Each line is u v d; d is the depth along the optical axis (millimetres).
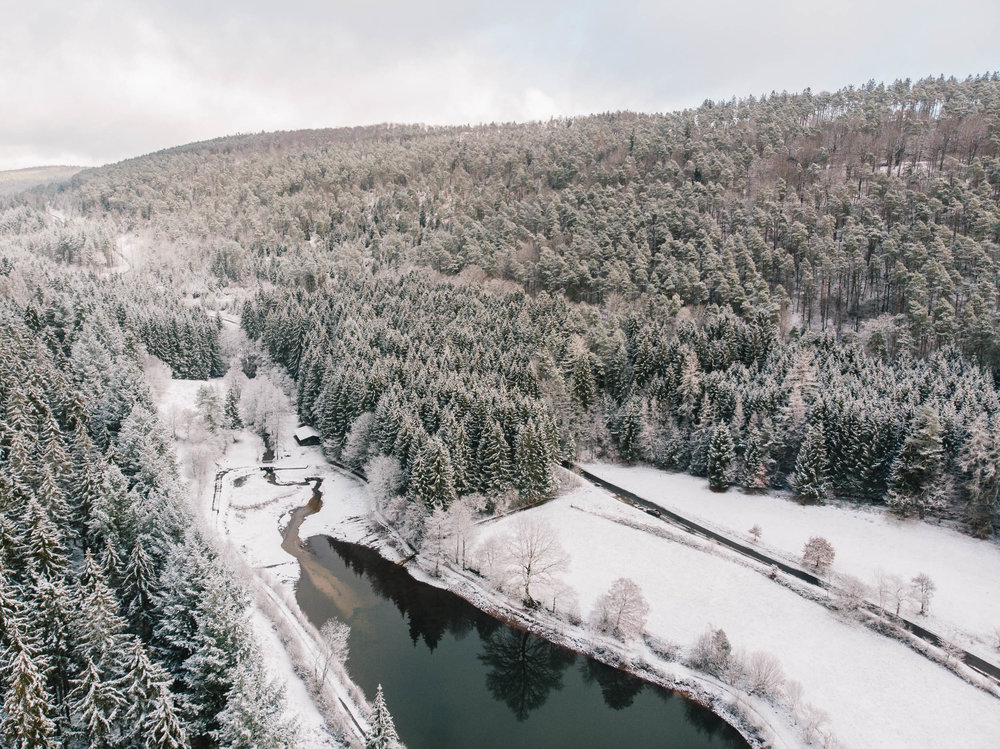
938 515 92375
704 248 175875
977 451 87750
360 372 123750
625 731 60438
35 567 52031
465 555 86938
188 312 184500
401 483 99688
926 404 93438
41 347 102312
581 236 193375
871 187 187625
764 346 134625
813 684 64375
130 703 43656
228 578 57969
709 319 146875
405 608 79312
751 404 111500
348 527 99000
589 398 126625
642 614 70750
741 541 91250
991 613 73500
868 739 57812
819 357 127812
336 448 122500
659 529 93062
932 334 132875
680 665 67875
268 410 131250
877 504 97938
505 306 167750
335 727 55062
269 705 46719
